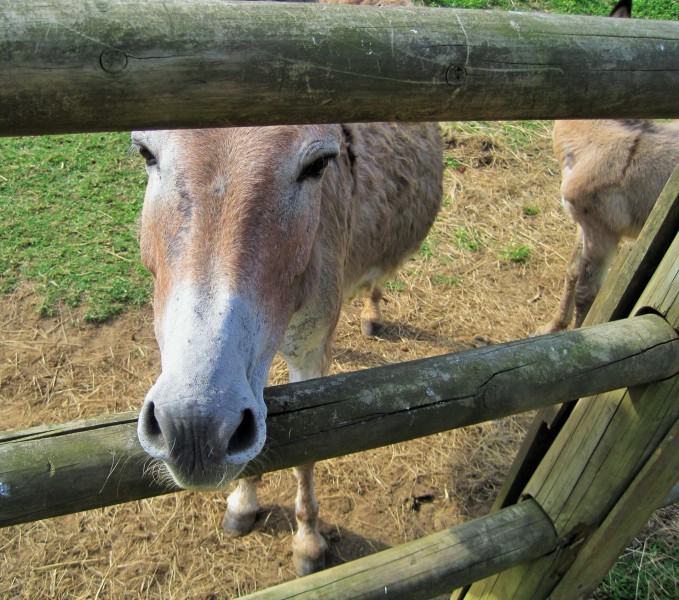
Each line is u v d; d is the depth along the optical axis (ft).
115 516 10.94
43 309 14.02
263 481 11.98
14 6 2.89
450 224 18.86
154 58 3.10
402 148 12.17
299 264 6.53
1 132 3.14
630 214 15.16
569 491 7.10
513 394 5.43
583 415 6.97
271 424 4.95
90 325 14.01
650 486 6.83
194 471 4.81
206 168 5.46
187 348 4.94
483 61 3.72
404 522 11.59
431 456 12.76
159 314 6.11
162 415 4.67
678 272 5.96
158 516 11.05
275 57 3.30
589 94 4.09
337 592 6.58
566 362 5.58
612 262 15.80
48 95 3.02
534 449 7.85
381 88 3.58
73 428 4.60
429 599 6.96
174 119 3.35
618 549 7.55
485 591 8.36
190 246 5.37
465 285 17.11
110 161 17.93
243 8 3.30
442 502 12.00
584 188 15.40
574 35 3.96
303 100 3.48
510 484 8.14
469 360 5.46
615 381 5.78
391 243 12.58
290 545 11.02
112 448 4.58
